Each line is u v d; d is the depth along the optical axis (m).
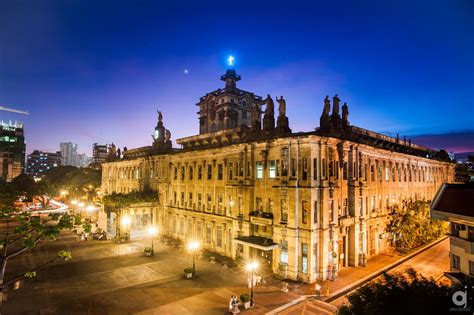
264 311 26.34
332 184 35.53
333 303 27.94
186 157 53.31
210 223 46.59
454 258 24.48
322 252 33.59
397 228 46.22
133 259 41.41
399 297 11.66
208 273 35.91
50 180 133.88
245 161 40.94
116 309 26.20
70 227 21.80
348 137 40.44
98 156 188.38
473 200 23.30
